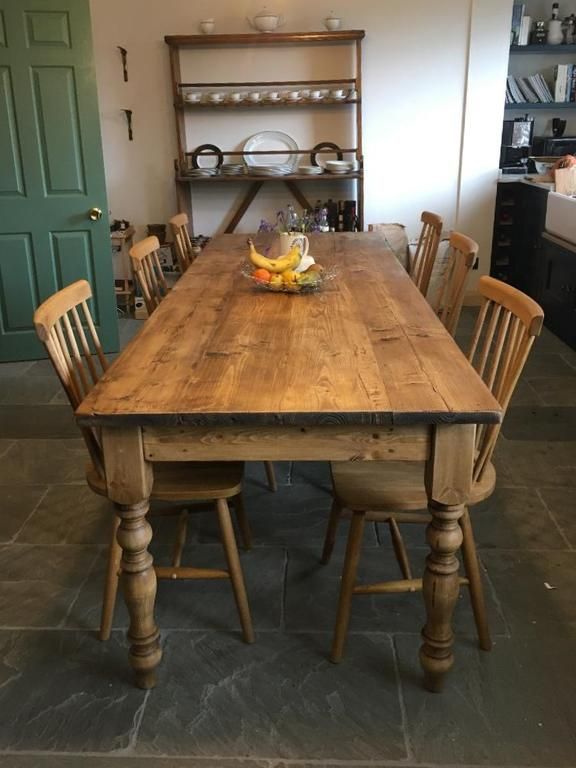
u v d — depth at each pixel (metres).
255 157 5.22
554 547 2.36
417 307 2.28
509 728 1.67
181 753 1.62
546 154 5.38
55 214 4.04
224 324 2.12
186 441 1.56
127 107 5.15
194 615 2.07
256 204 5.36
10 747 1.64
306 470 2.91
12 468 2.94
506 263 5.44
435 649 1.72
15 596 2.16
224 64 5.05
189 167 5.24
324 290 2.52
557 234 4.48
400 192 5.31
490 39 4.94
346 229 5.10
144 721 1.71
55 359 1.81
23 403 3.61
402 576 2.22
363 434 1.54
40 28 3.74
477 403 1.51
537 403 3.51
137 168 5.29
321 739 1.65
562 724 1.68
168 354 1.85
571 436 3.15
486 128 5.13
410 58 5.02
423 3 4.90
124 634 2.00
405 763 1.58
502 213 5.33
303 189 5.31
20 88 3.81
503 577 2.21
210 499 1.87
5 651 1.94
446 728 1.67
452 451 1.53
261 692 1.79
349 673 1.84
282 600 2.13
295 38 4.82
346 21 4.95
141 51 5.03
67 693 1.80
